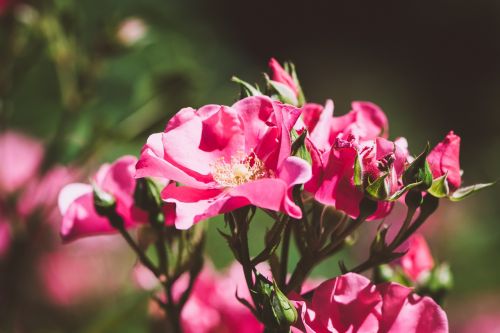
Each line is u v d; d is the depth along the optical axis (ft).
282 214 1.51
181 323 1.74
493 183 1.54
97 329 2.31
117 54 2.42
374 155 1.45
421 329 1.47
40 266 2.58
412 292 1.52
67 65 2.41
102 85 3.23
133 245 1.66
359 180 1.44
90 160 2.40
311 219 1.57
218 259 2.90
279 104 1.44
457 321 3.90
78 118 2.42
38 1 2.39
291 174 1.39
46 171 2.38
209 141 1.51
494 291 4.00
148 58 3.04
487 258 4.07
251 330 1.84
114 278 2.66
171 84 2.42
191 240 1.68
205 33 3.09
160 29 2.79
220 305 1.85
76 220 1.70
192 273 1.69
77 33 2.43
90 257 2.66
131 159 1.69
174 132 1.49
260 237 2.88
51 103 3.28
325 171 1.45
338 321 1.47
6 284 2.31
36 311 2.57
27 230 2.33
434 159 1.54
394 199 1.45
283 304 1.44
